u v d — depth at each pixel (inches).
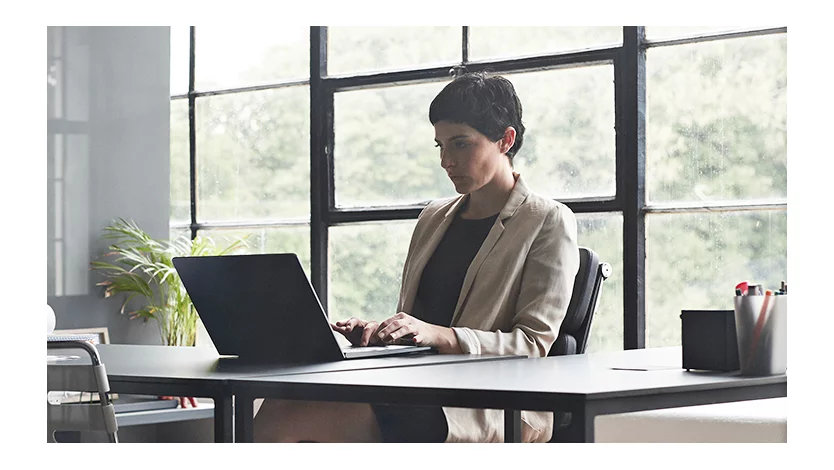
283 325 72.7
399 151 164.2
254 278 72.6
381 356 74.2
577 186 146.1
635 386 49.4
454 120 91.5
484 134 91.4
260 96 180.7
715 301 137.0
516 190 92.1
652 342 141.3
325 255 170.9
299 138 176.2
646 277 141.6
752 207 134.1
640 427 87.7
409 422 77.0
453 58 158.1
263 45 180.1
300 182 176.2
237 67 183.3
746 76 134.5
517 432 59.1
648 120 141.4
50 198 171.8
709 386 52.2
